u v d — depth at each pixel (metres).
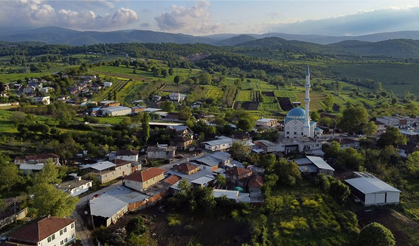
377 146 149.75
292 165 117.38
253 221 93.19
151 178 109.31
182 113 192.62
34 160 119.50
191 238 86.50
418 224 96.56
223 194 103.12
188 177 115.38
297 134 159.50
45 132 141.88
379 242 79.31
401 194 112.50
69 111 183.00
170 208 99.81
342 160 130.62
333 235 89.38
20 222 87.31
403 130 171.50
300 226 92.12
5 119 160.12
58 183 103.31
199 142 155.00
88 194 104.94
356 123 168.12
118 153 129.12
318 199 105.69
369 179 115.88
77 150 132.12
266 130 171.00
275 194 108.38
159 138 151.38
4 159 114.31
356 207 105.19
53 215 82.75
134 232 83.31
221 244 84.75
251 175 119.31
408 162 128.25
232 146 142.88
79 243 79.75
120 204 95.12
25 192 102.38
